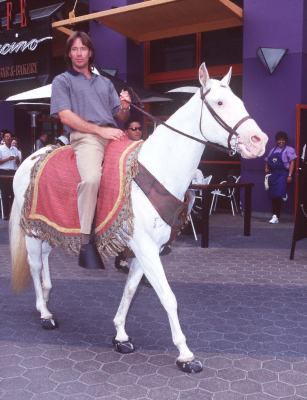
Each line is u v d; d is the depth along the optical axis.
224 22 11.07
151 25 11.59
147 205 3.08
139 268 3.50
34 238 3.83
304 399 2.91
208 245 7.34
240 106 2.90
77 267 6.03
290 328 4.04
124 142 3.42
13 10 13.30
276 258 6.56
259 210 10.52
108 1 12.37
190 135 3.04
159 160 3.11
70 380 3.14
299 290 5.11
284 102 10.13
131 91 3.65
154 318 4.26
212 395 2.95
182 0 9.85
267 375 3.21
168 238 3.24
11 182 9.59
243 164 10.68
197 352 3.55
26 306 4.57
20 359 3.44
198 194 8.45
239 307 4.56
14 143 10.78
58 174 3.48
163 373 3.23
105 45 12.65
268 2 10.16
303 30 9.83
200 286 5.24
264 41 10.31
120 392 2.99
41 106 9.27
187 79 12.10
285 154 9.27
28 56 13.03
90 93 3.39
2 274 5.70
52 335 3.88
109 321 4.20
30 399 2.90
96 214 3.28
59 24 12.06
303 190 6.46
